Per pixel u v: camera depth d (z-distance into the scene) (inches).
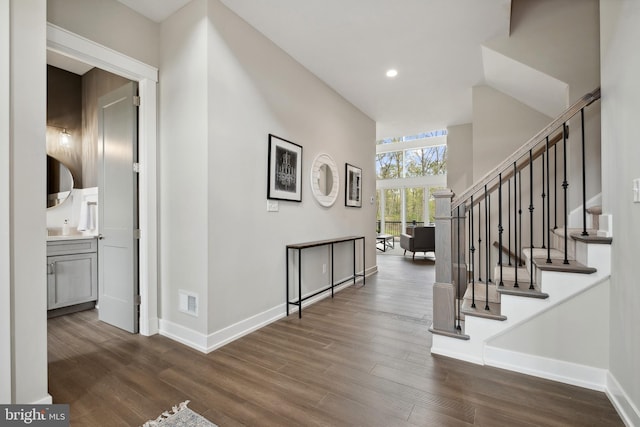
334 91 167.0
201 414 64.2
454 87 165.3
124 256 110.8
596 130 109.9
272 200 120.1
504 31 115.4
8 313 57.9
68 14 85.5
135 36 101.5
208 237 94.0
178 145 102.0
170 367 84.0
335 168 166.2
